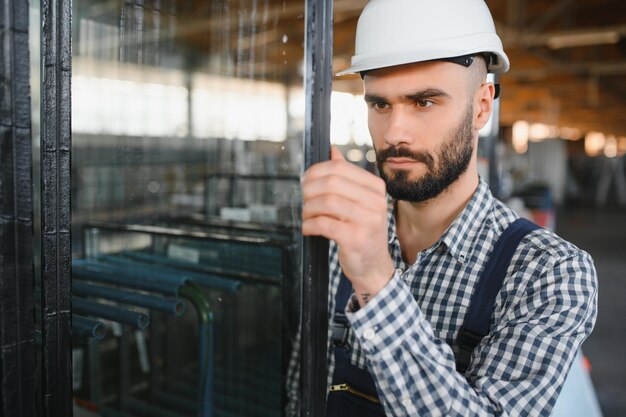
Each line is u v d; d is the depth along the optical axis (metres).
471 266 1.09
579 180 18.92
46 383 0.62
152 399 2.30
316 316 0.74
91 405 2.16
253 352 1.95
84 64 1.95
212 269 2.08
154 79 2.10
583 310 0.94
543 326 0.91
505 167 7.78
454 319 1.08
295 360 1.38
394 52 0.96
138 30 1.45
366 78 1.02
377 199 0.69
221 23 1.73
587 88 10.95
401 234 1.27
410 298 0.76
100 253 2.25
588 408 2.09
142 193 2.58
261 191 2.82
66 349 0.63
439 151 0.98
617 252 8.66
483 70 1.05
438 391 0.76
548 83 10.55
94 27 1.86
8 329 0.56
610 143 28.30
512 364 0.90
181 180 2.86
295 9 1.63
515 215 1.14
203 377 1.74
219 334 1.98
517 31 5.98
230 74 1.87
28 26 0.54
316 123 0.72
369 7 1.05
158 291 1.80
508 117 17.06
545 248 1.02
